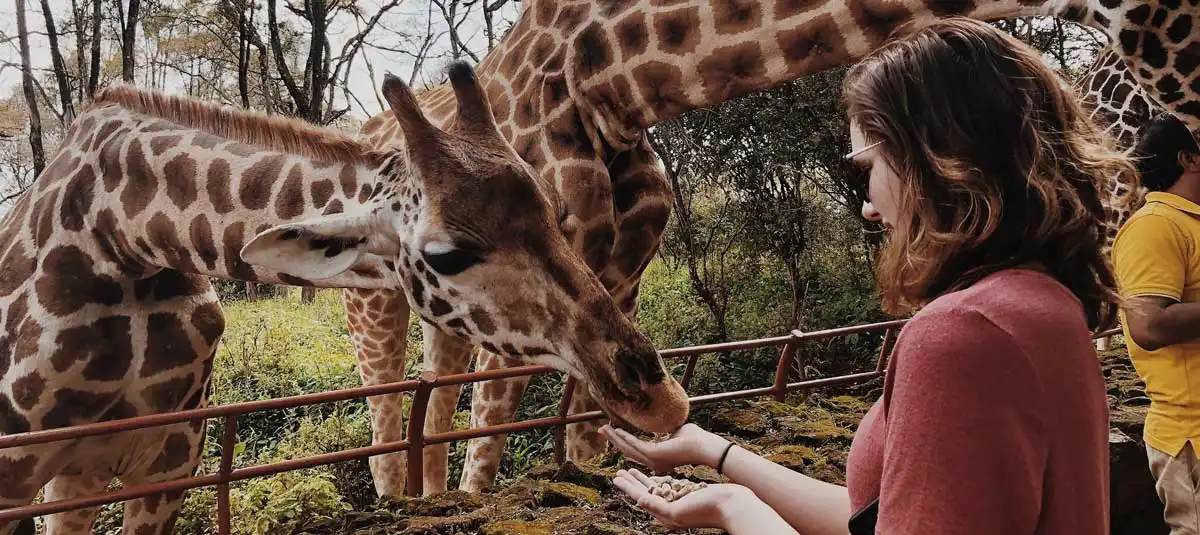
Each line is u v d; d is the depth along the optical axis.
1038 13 3.22
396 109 2.41
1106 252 1.12
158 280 3.32
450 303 2.47
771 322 8.85
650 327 9.55
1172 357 2.34
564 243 2.46
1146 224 2.33
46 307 3.07
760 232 8.71
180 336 3.35
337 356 9.36
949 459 0.91
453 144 2.42
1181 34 2.95
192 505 5.30
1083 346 0.98
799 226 8.66
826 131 8.04
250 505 5.16
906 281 1.11
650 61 3.73
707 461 1.76
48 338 3.04
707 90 3.73
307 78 17.94
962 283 1.06
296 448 6.62
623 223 4.14
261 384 8.27
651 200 4.19
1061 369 0.95
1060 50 9.41
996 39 1.08
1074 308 1.00
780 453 3.57
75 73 22.19
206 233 2.90
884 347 4.36
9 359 3.07
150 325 3.28
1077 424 0.96
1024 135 1.02
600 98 3.83
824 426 3.87
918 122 1.04
